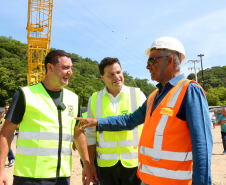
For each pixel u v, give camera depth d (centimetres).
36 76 2853
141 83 16912
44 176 205
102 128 251
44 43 2770
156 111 186
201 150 151
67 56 239
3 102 7638
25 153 210
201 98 165
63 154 222
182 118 173
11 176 555
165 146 175
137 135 269
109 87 283
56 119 225
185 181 170
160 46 199
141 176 196
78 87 9875
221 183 454
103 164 262
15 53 12044
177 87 182
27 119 216
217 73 12988
